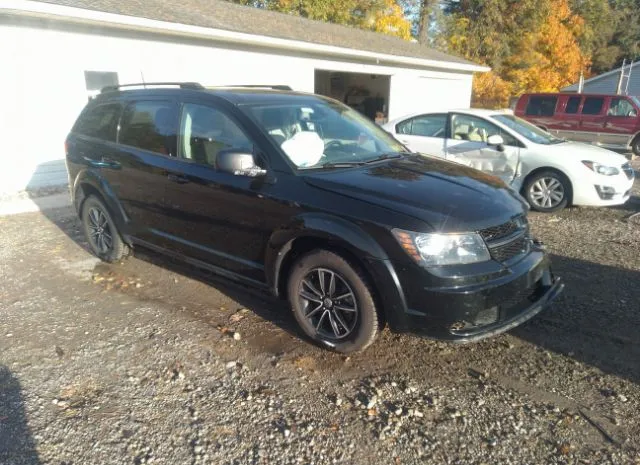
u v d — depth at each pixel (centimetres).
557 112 1619
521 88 3378
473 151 808
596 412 298
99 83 996
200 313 425
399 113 1848
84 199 545
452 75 2125
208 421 292
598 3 4228
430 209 323
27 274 516
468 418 294
